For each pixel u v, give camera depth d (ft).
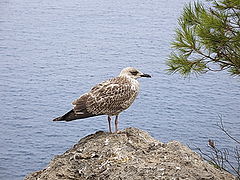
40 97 261.24
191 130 186.19
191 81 261.65
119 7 635.25
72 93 271.49
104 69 332.80
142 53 370.73
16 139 197.06
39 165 170.19
